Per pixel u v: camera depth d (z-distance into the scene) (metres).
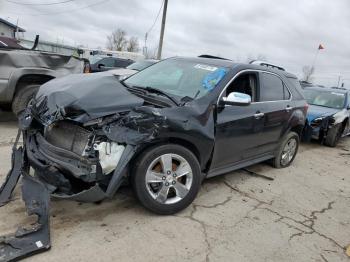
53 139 3.56
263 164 6.31
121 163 3.31
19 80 6.68
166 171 3.67
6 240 2.92
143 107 3.49
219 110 4.18
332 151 8.45
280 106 5.43
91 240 3.23
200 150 3.93
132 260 3.03
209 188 4.81
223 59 5.21
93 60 16.17
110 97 3.56
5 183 3.76
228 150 4.48
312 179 5.88
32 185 3.34
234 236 3.63
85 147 3.31
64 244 3.12
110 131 3.28
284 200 4.77
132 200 4.07
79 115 3.32
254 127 4.81
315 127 8.38
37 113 3.70
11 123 7.27
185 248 3.29
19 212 3.52
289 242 3.68
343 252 3.65
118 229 3.46
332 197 5.16
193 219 3.84
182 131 3.63
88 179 3.24
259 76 5.04
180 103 3.88
